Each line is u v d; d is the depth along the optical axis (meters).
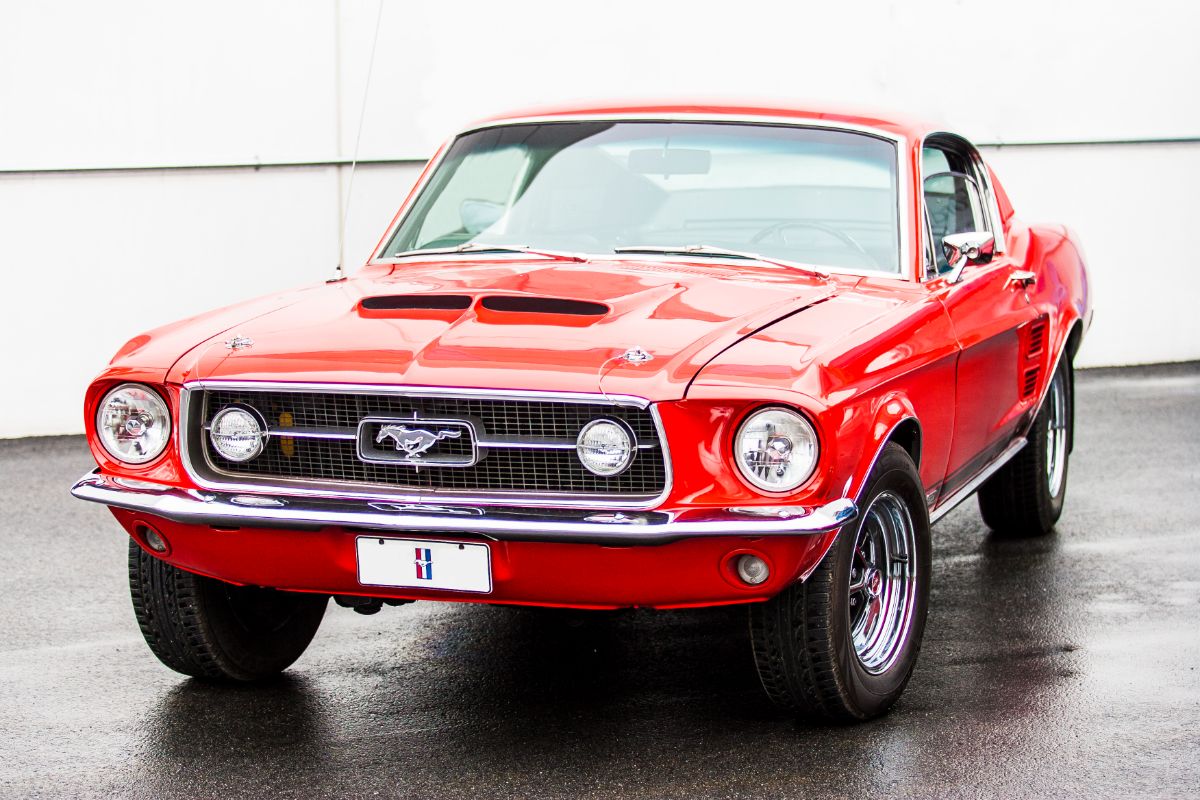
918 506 4.00
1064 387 6.12
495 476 3.57
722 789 3.45
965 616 4.91
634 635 4.76
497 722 3.95
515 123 5.13
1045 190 10.22
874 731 3.82
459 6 9.17
